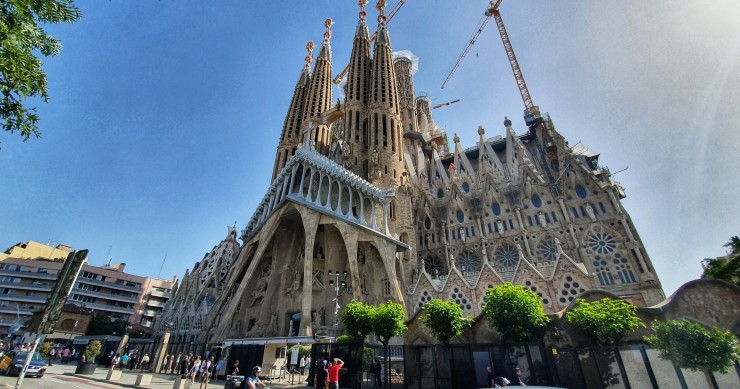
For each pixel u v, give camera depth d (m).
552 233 53.44
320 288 47.78
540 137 72.56
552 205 55.91
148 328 93.25
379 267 50.25
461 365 19.47
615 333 17.64
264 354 29.19
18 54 8.78
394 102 72.75
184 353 32.09
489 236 58.25
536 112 74.06
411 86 101.50
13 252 102.56
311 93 85.56
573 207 54.56
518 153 66.38
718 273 29.77
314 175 52.91
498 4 114.44
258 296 51.22
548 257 52.41
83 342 54.72
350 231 47.25
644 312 20.02
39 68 9.41
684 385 14.95
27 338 10.77
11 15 9.09
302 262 51.41
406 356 21.30
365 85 79.81
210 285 83.94
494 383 15.12
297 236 54.03
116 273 115.94
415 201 67.88
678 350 14.29
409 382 20.50
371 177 61.56
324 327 43.34
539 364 17.69
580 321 18.66
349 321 25.62
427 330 29.22
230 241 91.38
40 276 97.88
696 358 13.78
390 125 68.25
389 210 58.50
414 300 47.75
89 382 22.42
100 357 40.34
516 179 63.22
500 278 43.19
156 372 30.95
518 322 20.91
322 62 90.94
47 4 9.34
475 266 56.72
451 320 22.92
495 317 21.69
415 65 111.12
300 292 47.47
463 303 44.03
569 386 16.52
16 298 93.56
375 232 49.16
